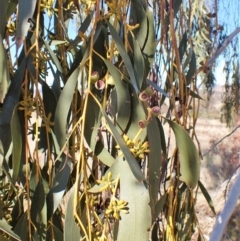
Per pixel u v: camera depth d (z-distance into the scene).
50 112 0.60
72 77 0.53
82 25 0.59
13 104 0.54
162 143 0.63
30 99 0.53
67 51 0.62
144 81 0.59
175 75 0.79
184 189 0.75
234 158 3.44
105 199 0.60
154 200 0.54
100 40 0.58
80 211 0.51
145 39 0.61
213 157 3.53
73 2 0.61
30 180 0.58
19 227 0.55
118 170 0.52
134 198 0.50
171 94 0.69
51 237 0.58
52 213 0.56
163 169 0.70
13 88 0.54
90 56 0.51
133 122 0.54
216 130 3.57
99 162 0.63
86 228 0.53
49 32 0.61
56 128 0.52
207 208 2.90
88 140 0.55
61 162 0.58
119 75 0.53
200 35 1.12
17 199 0.60
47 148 0.60
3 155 0.51
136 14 0.62
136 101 0.54
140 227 0.49
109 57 0.58
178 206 0.74
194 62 0.82
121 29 0.59
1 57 0.50
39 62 0.54
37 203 0.56
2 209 0.59
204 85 2.35
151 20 0.62
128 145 0.51
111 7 0.54
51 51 0.56
